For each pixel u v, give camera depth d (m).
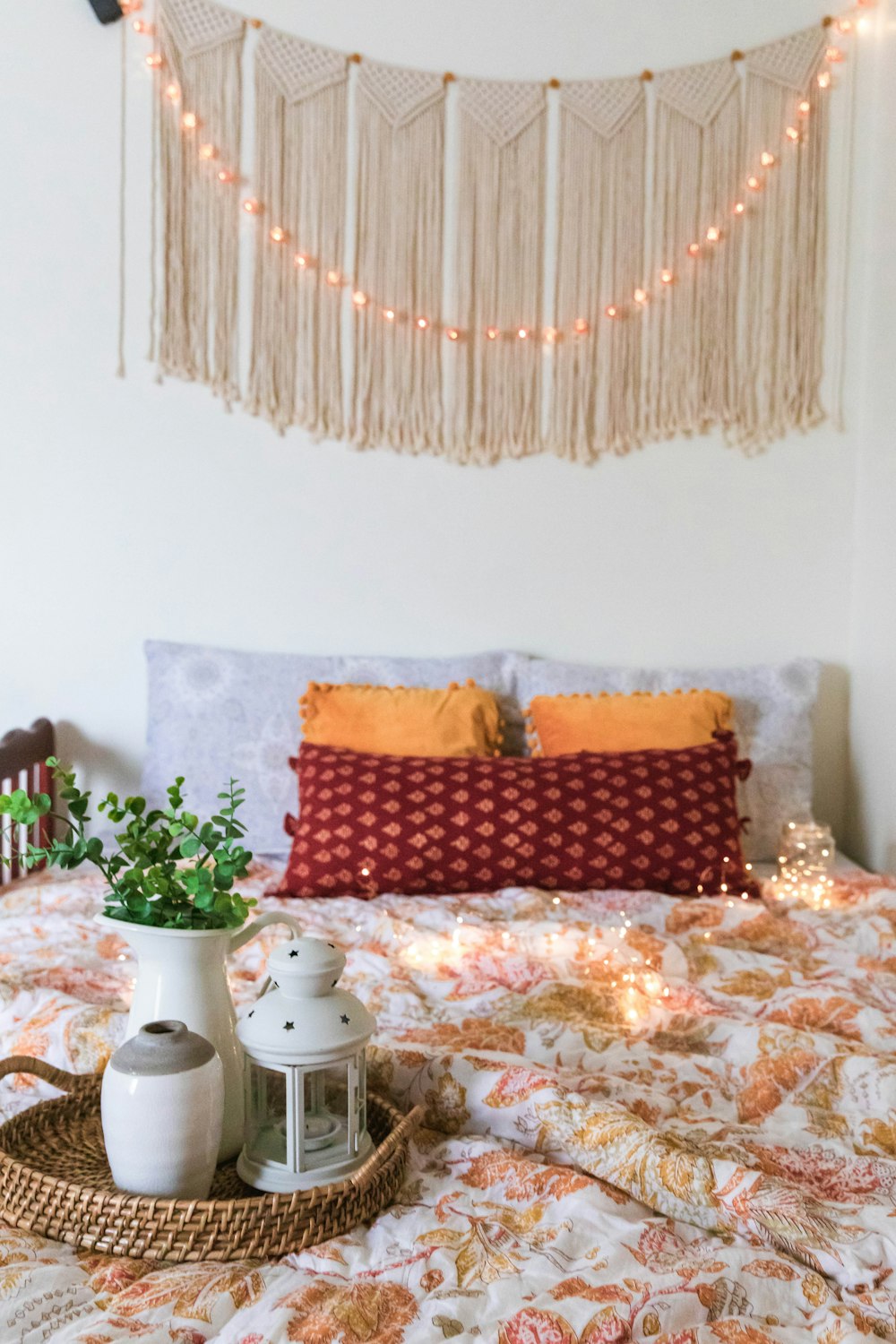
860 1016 1.63
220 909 1.22
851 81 2.81
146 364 2.75
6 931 1.99
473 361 2.82
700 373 2.85
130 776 2.81
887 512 2.73
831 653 2.90
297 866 2.30
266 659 2.71
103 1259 1.08
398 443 2.82
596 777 2.36
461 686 2.71
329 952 1.20
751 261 2.84
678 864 2.31
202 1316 0.98
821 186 2.83
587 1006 1.67
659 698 2.62
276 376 2.78
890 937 1.98
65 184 2.70
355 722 2.54
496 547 2.86
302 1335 0.95
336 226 2.77
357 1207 1.14
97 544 2.77
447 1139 1.33
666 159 2.81
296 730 2.63
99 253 2.72
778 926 2.09
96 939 1.96
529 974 1.76
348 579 2.83
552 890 2.31
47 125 2.69
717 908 2.13
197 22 2.70
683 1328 0.97
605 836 2.31
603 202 2.81
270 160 2.74
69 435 2.75
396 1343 0.96
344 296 2.79
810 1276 1.05
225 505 2.79
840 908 2.25
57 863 1.21
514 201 2.80
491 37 2.77
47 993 1.60
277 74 2.73
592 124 2.79
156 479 2.77
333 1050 1.16
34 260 2.71
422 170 2.79
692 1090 1.45
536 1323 0.96
